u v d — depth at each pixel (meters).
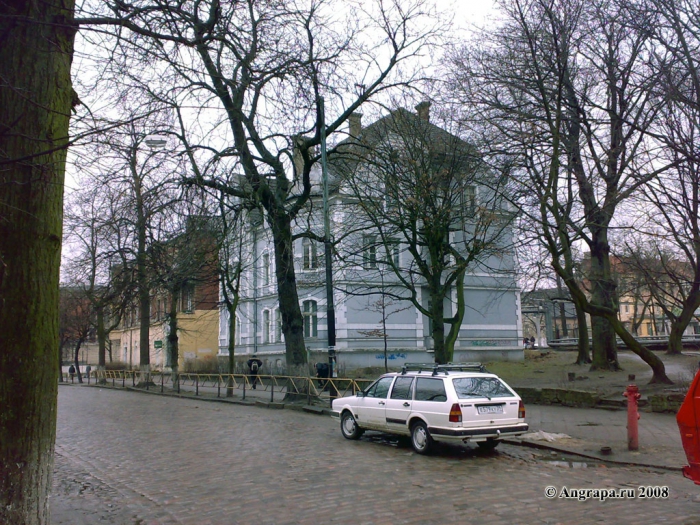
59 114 5.61
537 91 18.78
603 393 18.80
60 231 5.49
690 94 14.71
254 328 42.16
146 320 38.09
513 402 11.59
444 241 20.92
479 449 12.04
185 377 38.69
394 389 12.66
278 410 21.62
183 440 14.43
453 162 20.28
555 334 73.94
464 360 38.31
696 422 6.77
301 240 35.84
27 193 5.23
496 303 39.94
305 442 13.49
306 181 21.69
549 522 6.82
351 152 21.30
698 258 19.38
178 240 18.77
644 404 16.44
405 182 20.02
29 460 4.99
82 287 38.97
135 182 13.88
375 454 11.67
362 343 35.97
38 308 5.14
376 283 29.59
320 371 31.78
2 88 5.40
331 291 21.44
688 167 15.54
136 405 25.41
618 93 17.48
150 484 9.56
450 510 7.38
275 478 9.58
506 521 6.88
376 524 6.90
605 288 22.97
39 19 5.70
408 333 37.06
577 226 20.55
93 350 87.88
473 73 19.09
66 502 8.55
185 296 37.28
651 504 7.55
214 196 17.42
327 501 8.01
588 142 17.92
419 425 11.68
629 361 32.31
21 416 4.98
